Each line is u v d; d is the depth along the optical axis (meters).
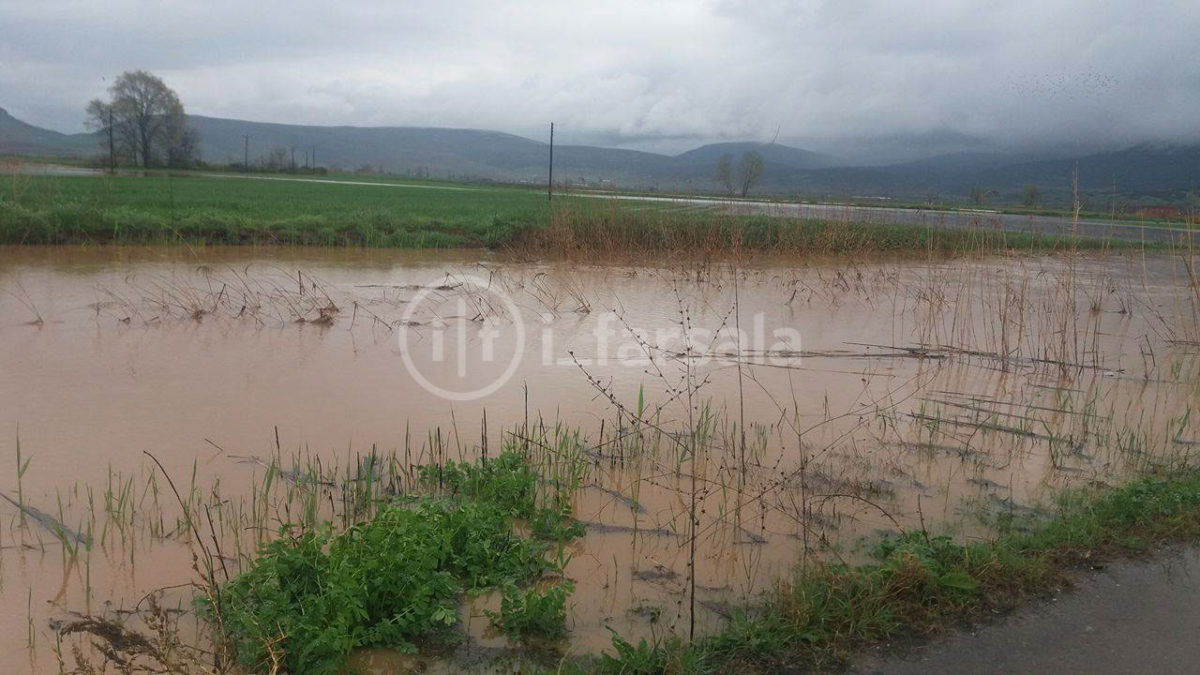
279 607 3.69
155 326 10.09
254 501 5.07
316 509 5.10
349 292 12.92
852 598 3.92
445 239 19.25
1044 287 15.80
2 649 3.67
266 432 6.52
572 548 4.76
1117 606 3.99
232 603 3.86
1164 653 3.61
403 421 6.89
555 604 3.81
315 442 6.33
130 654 3.44
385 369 8.53
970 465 6.16
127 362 8.46
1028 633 3.77
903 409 7.62
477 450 6.26
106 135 76.81
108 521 4.87
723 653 3.58
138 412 6.89
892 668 3.51
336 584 3.69
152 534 4.75
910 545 4.36
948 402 7.87
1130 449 6.43
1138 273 18.45
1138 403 8.05
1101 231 26.16
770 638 3.64
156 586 4.22
